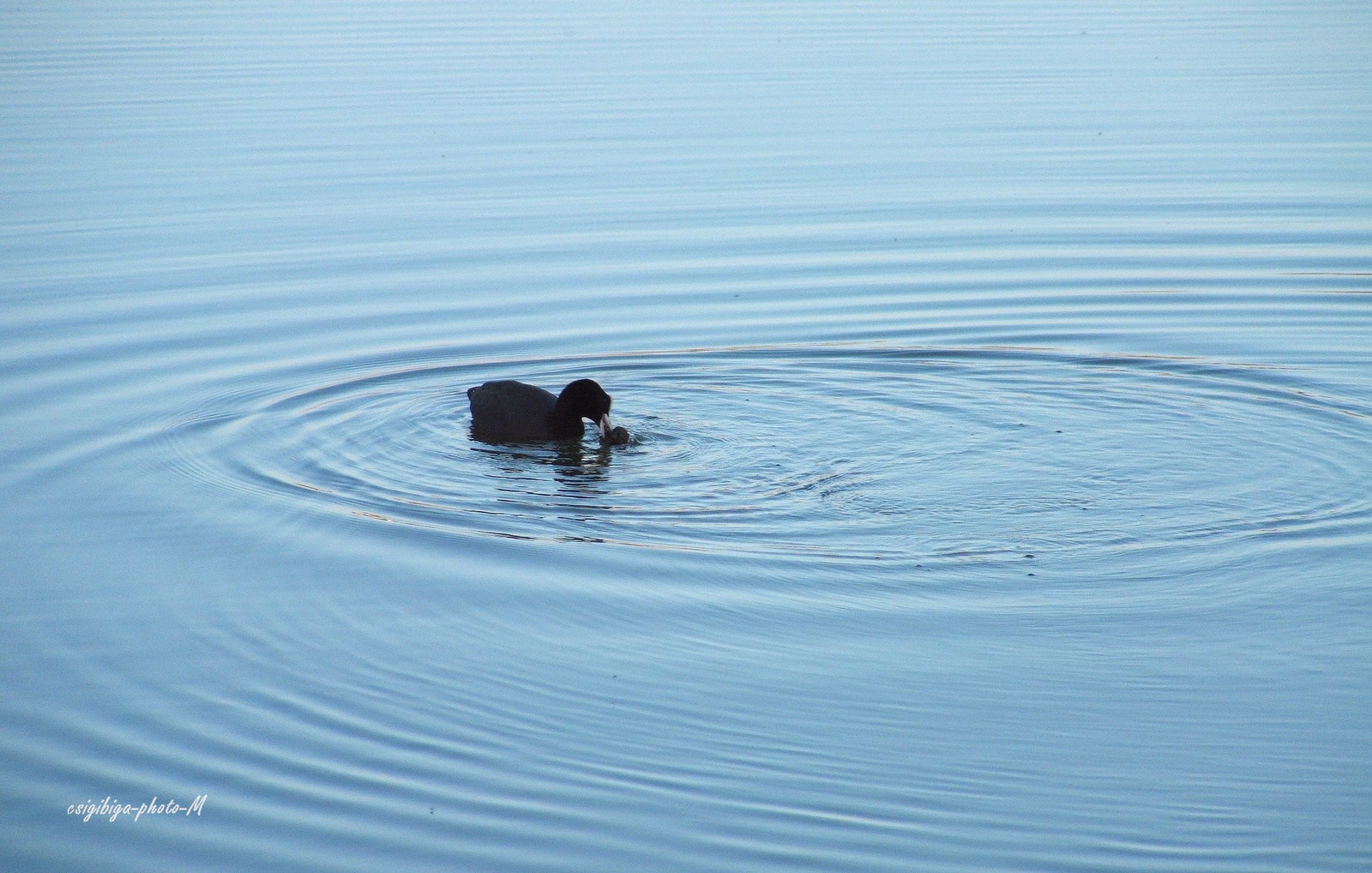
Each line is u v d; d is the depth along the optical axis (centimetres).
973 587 1623
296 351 2466
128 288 2792
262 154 3862
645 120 4194
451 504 1867
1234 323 2514
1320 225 3092
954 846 1218
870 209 3288
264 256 2995
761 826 1248
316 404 2231
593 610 1605
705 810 1273
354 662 1520
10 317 2611
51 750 1372
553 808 1280
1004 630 1541
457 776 1327
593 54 5297
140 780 1326
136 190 3509
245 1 6875
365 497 1895
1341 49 5228
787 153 3800
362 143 3969
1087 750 1342
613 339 2512
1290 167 3578
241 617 1611
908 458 1967
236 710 1438
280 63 5169
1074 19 6081
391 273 2888
